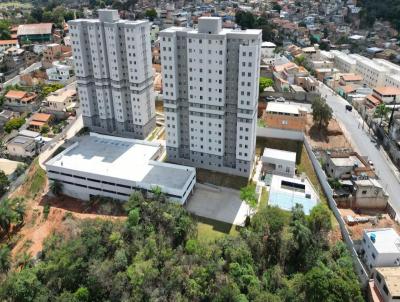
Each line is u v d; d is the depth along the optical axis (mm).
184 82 111375
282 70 185250
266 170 119562
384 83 181250
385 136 130375
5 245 100062
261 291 76312
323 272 75312
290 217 92188
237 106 106812
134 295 76875
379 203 101812
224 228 97125
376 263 80750
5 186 127125
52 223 104938
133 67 126500
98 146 127812
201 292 76688
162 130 144500
